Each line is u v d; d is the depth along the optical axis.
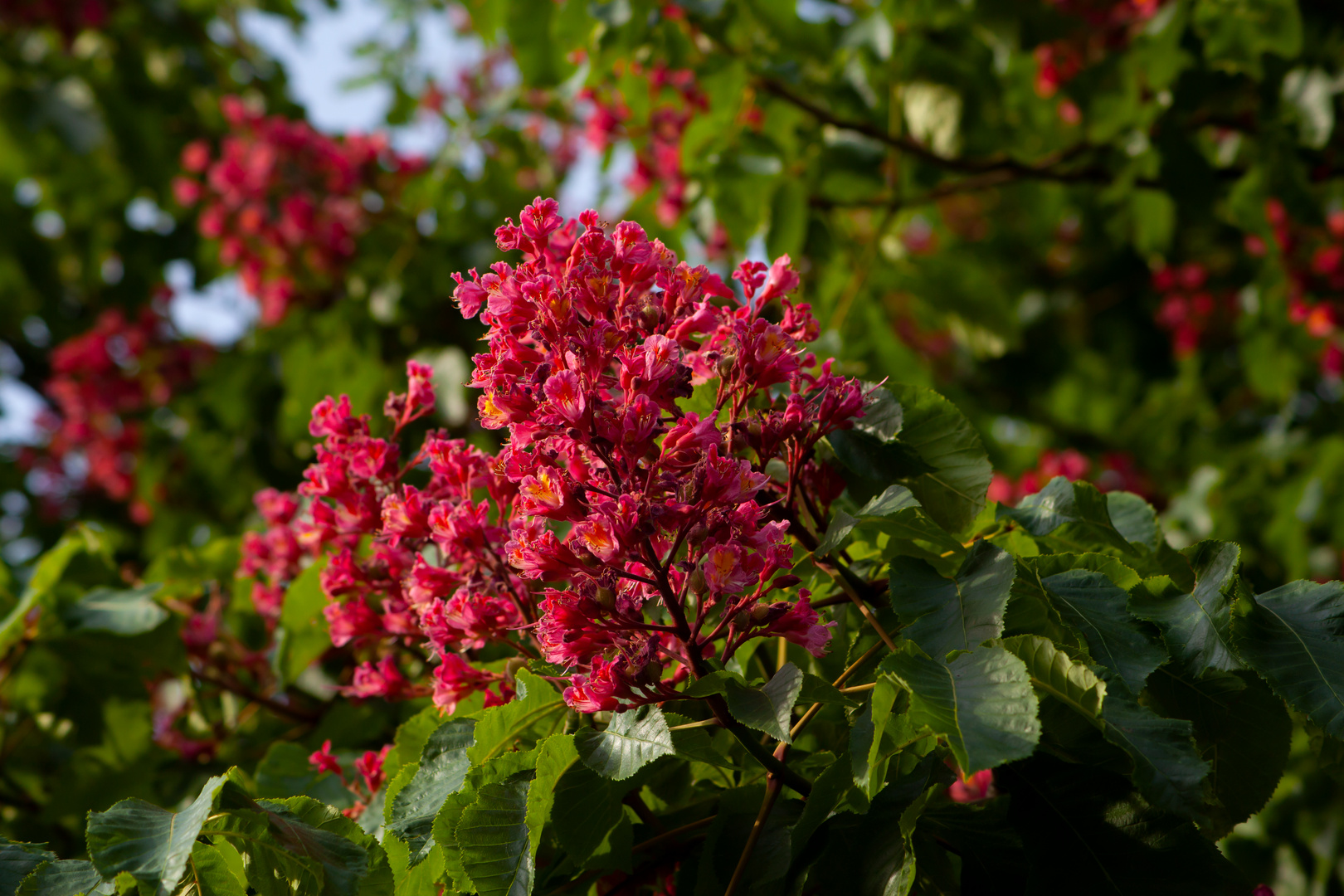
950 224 9.00
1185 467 7.42
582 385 1.66
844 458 2.12
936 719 1.42
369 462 2.23
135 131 8.16
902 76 4.90
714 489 1.63
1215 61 4.88
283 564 3.46
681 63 4.61
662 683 1.71
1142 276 8.25
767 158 4.47
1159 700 1.89
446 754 1.93
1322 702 1.68
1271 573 5.83
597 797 1.72
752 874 1.70
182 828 1.62
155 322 8.65
